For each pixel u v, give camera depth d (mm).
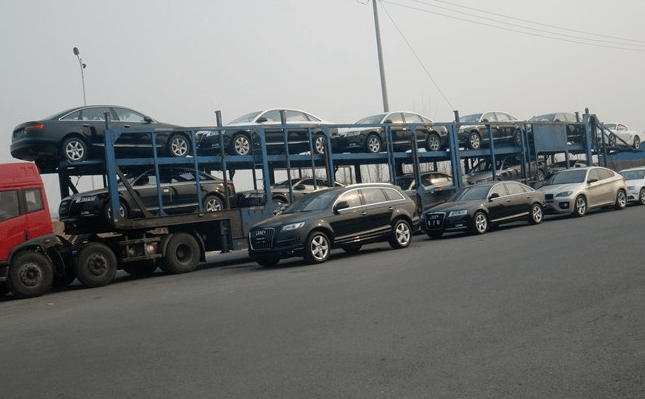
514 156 25219
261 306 9516
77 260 14719
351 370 5793
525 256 12555
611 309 7430
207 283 13383
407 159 21656
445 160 23266
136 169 16031
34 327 9586
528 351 6020
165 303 10867
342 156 19641
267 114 19094
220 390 5500
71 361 7012
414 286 10156
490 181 21719
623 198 23859
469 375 5434
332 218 15484
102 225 15664
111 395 5605
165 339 7750
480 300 8578
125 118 16797
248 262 18703
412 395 5020
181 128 16375
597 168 23406
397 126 21031
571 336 6430
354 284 10961
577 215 22062
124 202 15586
